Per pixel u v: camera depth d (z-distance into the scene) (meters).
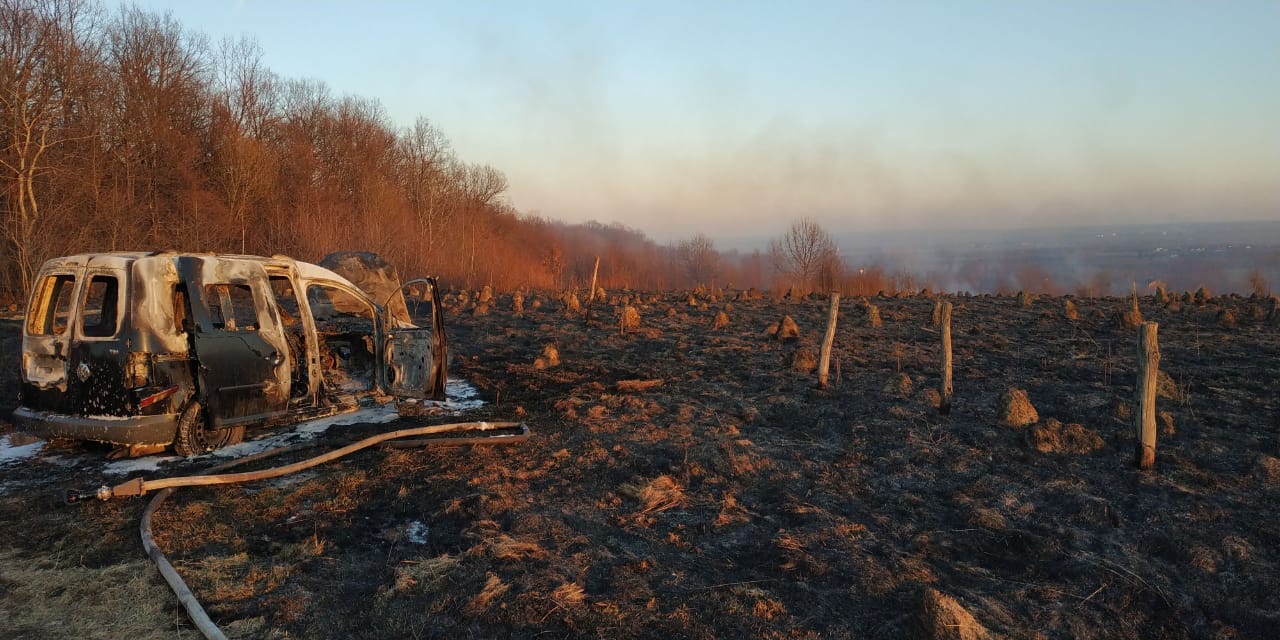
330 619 3.97
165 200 32.16
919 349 13.73
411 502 5.85
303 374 8.48
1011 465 6.79
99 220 24.61
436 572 4.51
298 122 45.25
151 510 5.38
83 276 6.71
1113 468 6.61
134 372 6.42
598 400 9.67
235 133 36.12
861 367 11.96
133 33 33.31
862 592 4.35
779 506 5.81
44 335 6.89
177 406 6.64
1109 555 4.88
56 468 6.62
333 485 6.20
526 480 6.39
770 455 7.17
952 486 6.30
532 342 15.33
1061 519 5.52
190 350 6.79
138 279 6.50
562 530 5.23
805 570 4.61
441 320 8.91
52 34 23.48
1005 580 4.57
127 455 6.92
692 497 6.02
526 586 4.29
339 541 5.08
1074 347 13.83
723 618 4.00
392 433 7.58
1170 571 4.67
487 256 45.50
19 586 4.33
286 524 5.39
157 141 31.75
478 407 9.33
